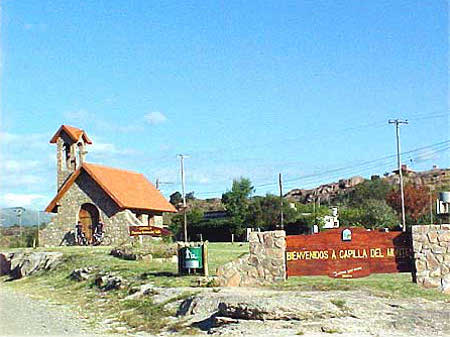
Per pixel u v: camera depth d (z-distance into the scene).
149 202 64.50
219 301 22.66
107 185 59.44
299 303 19.83
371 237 25.38
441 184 122.12
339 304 20.08
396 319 19.31
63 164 63.66
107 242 58.47
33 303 32.31
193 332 20.84
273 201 86.69
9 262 50.72
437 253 24.58
